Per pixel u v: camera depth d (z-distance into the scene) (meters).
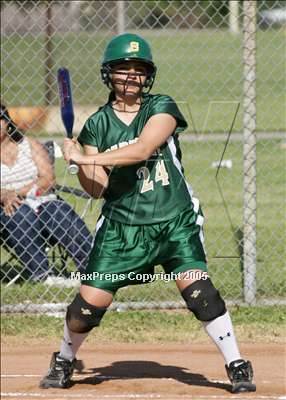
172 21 42.91
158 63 51.56
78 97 44.34
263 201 38.34
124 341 24.48
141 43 17.55
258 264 27.83
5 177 27.19
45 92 42.47
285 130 39.16
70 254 26.47
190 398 18.41
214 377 20.67
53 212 26.48
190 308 17.72
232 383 18.44
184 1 40.41
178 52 50.22
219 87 46.47
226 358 18.23
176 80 50.19
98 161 17.05
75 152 17.28
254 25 25.36
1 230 27.50
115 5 41.91
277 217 35.78
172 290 27.03
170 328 25.11
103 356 22.97
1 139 27.33
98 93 44.88
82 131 18.03
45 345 24.34
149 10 44.91
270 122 39.19
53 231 26.52
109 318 25.66
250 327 24.58
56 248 29.12
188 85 48.81
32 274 27.53
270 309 25.75
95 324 18.12
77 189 28.44
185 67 50.03
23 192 27.28
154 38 53.03
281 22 31.17
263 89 39.22
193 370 21.42
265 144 39.34
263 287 26.52
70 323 18.20
